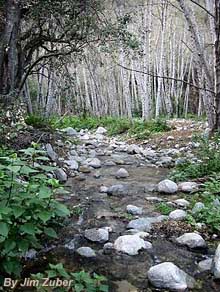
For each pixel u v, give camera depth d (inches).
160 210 177.0
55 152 265.3
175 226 156.7
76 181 230.4
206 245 141.5
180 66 1080.2
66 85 398.6
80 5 324.2
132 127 479.5
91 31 338.0
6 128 231.6
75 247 140.8
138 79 795.4
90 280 105.5
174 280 114.7
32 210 109.7
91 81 1024.9
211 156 237.9
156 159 296.5
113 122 543.2
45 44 438.9
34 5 309.9
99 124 550.3
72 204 186.2
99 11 357.4
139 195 202.8
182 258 133.4
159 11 913.5
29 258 130.5
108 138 446.0
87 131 517.3
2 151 196.7
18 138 239.9
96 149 347.9
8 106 255.6
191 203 182.4
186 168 241.1
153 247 141.1
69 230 154.6
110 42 352.8
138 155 314.0
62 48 356.2
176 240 145.9
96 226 159.9
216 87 311.3
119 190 204.8
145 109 716.7
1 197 108.7
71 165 256.5
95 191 210.2
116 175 243.1
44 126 305.3
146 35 779.4
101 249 139.6
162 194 203.9
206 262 128.6
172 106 1029.2
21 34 348.8
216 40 304.7
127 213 174.6
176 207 180.4
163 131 450.9
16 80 330.0
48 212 109.3
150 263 129.6
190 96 1079.0
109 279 119.8
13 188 114.4
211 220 155.4
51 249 138.4
